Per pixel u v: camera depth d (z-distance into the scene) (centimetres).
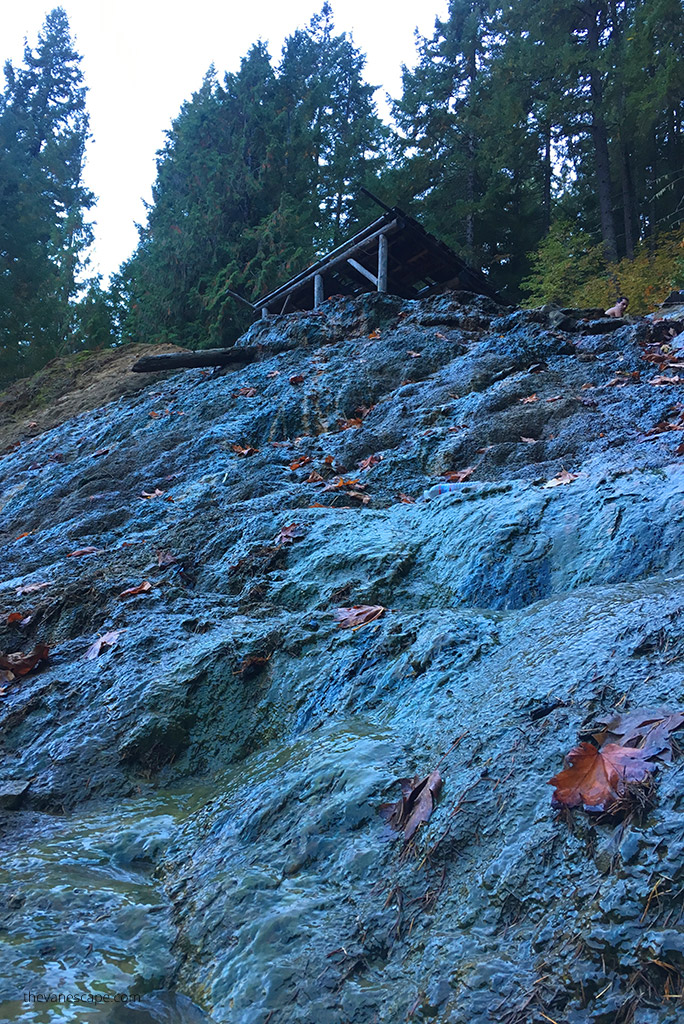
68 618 400
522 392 617
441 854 176
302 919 176
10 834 251
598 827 161
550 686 209
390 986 154
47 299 2083
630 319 777
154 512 547
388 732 234
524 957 147
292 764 236
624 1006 132
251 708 297
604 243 2102
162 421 780
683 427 485
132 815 254
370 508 479
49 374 1466
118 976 176
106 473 682
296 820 209
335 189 2827
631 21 2117
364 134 2986
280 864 199
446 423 608
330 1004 154
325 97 2917
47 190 2542
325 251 2350
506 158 2481
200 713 297
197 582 418
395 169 2861
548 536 338
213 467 627
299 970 163
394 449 585
